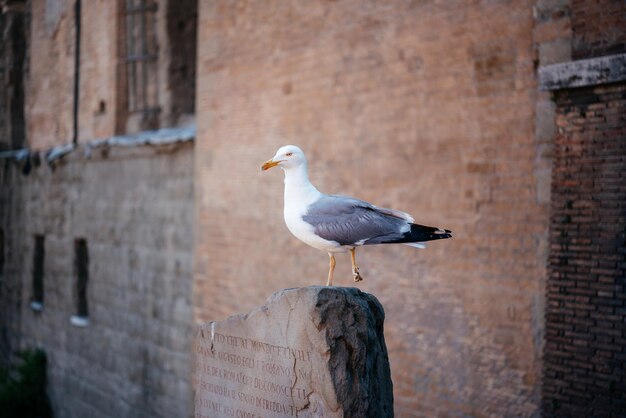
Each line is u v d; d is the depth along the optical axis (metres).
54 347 20.92
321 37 11.56
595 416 7.84
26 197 22.72
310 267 11.79
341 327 5.55
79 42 20.20
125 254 17.27
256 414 6.13
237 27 13.44
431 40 9.79
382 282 10.47
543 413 8.33
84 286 19.80
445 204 9.60
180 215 15.34
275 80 12.54
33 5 23.08
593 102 7.95
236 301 13.43
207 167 14.23
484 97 9.14
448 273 9.55
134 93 18.36
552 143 8.38
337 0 11.26
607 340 7.77
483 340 9.12
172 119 17.45
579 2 8.06
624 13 7.68
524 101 8.69
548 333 8.30
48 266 21.36
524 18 8.68
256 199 12.99
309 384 5.59
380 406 5.68
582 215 8.02
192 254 14.94
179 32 17.50
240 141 13.38
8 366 23.97
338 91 11.25
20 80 24.55
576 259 8.07
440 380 9.62
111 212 17.86
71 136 20.23
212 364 6.72
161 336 15.90
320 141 11.57
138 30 18.23
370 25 10.70
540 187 8.52
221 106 13.85
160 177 16.00
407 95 10.12
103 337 18.25
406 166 10.13
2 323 24.58
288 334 5.78
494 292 9.00
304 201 5.91
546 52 8.41
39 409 21.30
